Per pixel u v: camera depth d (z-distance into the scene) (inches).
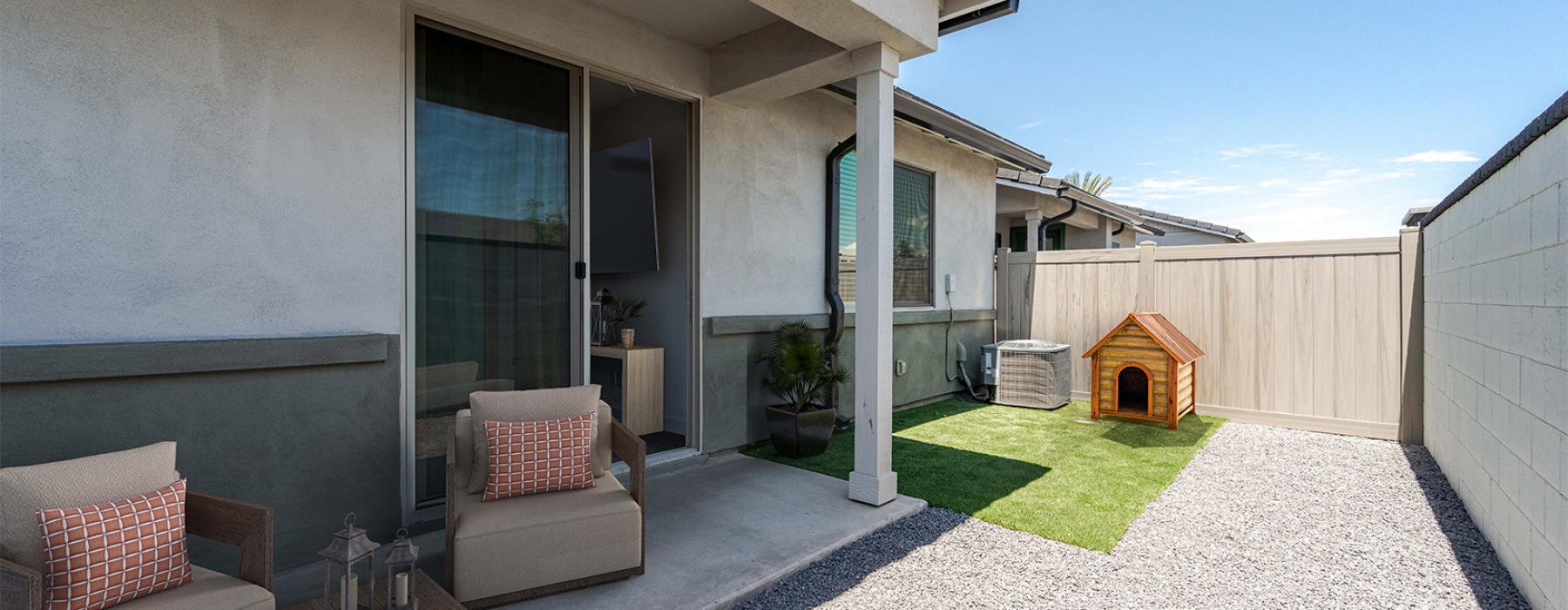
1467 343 148.8
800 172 216.7
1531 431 105.0
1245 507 147.5
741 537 128.6
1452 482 162.7
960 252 297.3
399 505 127.2
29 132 91.0
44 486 72.8
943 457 190.4
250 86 108.6
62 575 69.2
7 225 89.7
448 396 136.2
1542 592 98.5
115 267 97.2
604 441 125.9
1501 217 121.8
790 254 213.5
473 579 97.4
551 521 103.0
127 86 97.8
